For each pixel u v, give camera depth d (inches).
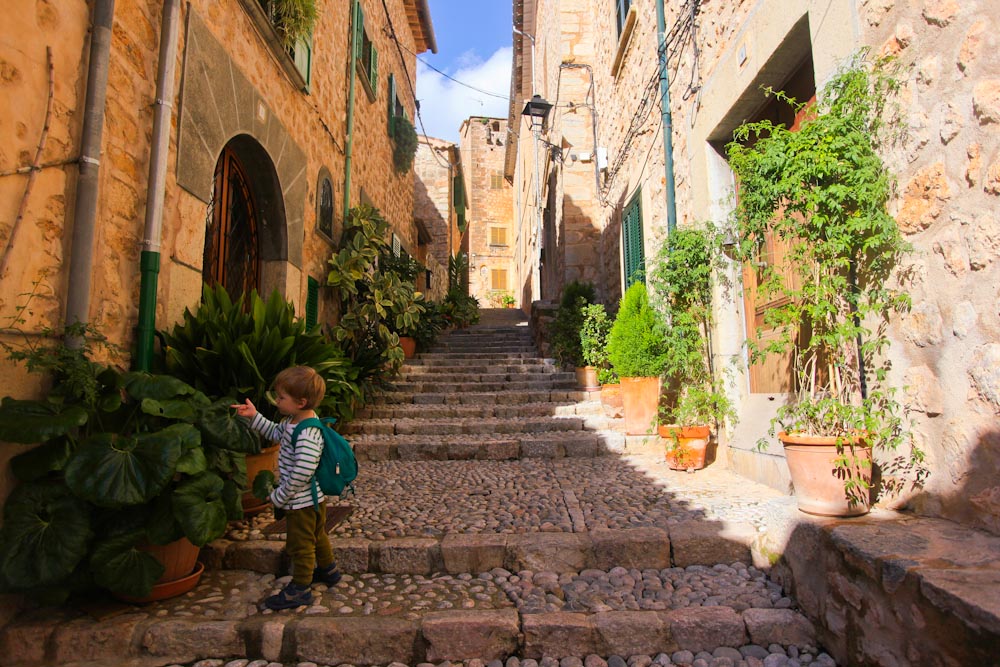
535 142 550.0
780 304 148.3
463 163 1206.9
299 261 214.7
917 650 67.0
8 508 85.0
